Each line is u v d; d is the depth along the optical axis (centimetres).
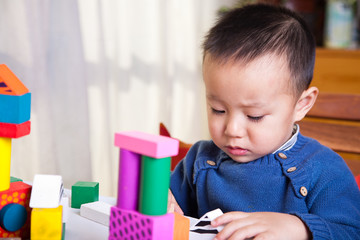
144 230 49
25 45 169
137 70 231
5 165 58
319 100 117
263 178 84
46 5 176
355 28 252
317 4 260
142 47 230
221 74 74
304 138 89
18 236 60
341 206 76
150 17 230
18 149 172
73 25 182
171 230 50
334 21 247
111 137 221
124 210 51
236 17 81
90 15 199
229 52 75
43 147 175
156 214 50
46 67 177
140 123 236
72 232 63
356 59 238
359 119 114
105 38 214
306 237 66
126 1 221
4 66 58
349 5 246
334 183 80
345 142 114
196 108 260
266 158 85
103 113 208
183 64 252
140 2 226
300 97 81
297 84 78
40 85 174
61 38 181
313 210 79
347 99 115
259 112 75
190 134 259
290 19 81
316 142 89
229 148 79
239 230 62
